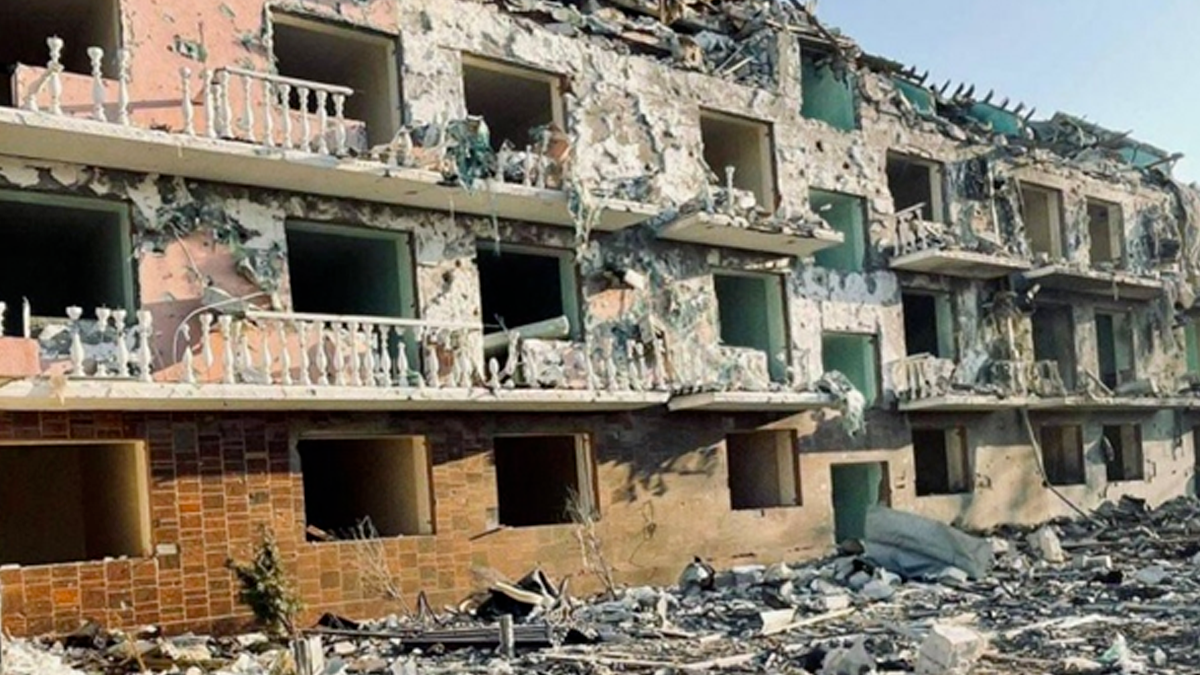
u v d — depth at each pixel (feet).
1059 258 107.04
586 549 67.15
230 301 54.08
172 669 43.50
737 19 88.38
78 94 51.85
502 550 63.87
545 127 69.41
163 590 51.85
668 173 76.79
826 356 93.04
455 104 65.92
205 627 52.70
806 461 82.07
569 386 65.87
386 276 65.16
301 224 60.03
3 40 60.75
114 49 54.75
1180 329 123.34
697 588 66.18
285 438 56.90
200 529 53.42
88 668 43.42
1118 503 109.60
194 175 55.42
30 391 46.83
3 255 64.08
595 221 68.23
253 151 53.62
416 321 58.75
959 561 67.51
